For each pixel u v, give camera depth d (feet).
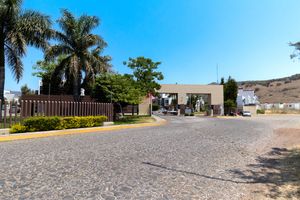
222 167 24.25
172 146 34.68
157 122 79.25
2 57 60.90
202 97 262.88
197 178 20.49
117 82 78.79
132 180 19.34
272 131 59.41
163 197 16.19
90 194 16.22
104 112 68.08
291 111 228.63
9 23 60.80
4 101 52.03
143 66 112.57
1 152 28.09
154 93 122.01
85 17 81.82
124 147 32.86
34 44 64.69
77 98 77.46
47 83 111.34
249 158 28.68
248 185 19.07
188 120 99.14
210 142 39.60
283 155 30.45
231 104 182.19
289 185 18.89
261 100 375.45
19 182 17.99
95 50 89.10
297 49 30.99
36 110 53.01
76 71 77.10
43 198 15.31
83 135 45.57
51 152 28.40
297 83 398.01
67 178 19.24
